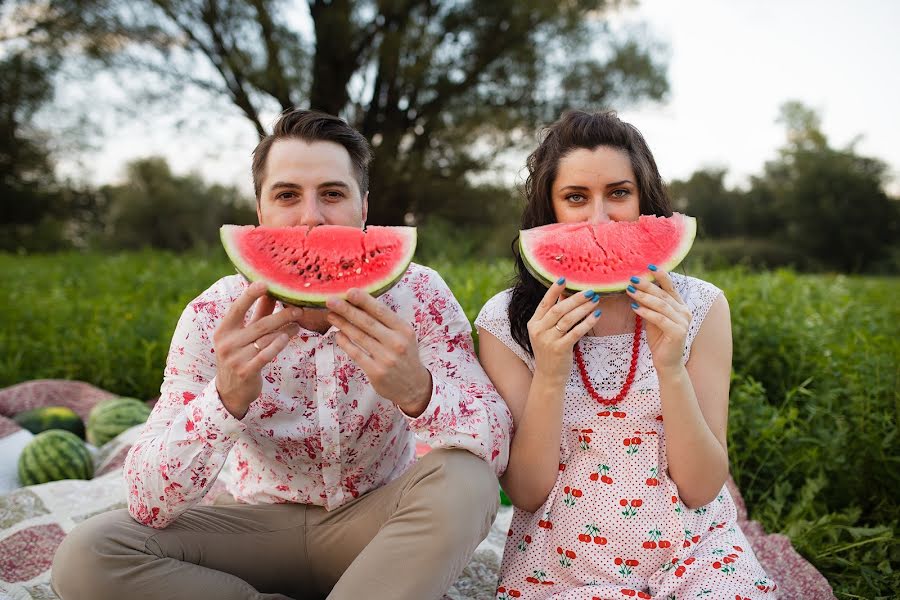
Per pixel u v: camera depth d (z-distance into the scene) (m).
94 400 4.53
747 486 3.28
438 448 1.91
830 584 2.60
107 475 3.26
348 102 16.52
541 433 2.01
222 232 1.92
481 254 13.60
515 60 16.64
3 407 4.34
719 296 2.24
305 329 2.05
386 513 1.98
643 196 2.25
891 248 33.56
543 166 2.23
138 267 10.44
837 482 3.07
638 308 1.90
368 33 16.05
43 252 27.92
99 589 1.76
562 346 1.89
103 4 14.31
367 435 2.13
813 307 5.30
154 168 43.12
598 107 17.16
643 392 2.07
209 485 1.88
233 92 15.28
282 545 2.11
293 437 2.06
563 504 2.08
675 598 1.92
